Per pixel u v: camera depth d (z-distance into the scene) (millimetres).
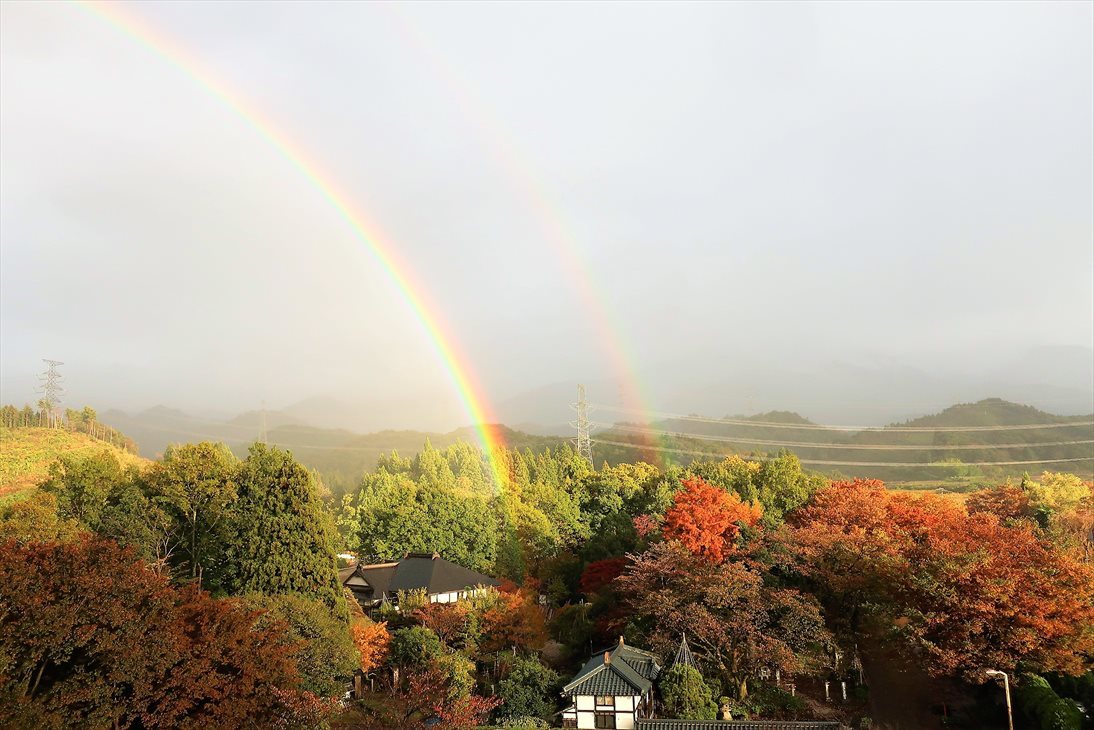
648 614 52375
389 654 53062
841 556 52531
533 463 148750
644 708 45594
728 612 48406
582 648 58938
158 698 29719
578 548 90438
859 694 45531
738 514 62094
